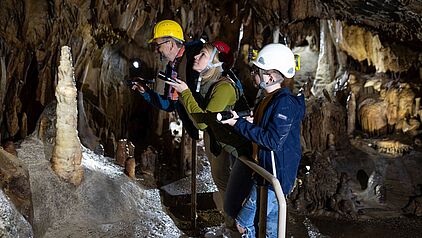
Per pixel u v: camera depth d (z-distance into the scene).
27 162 3.69
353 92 8.98
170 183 5.97
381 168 7.58
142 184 5.11
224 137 2.96
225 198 3.03
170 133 7.51
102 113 7.28
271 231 2.84
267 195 2.43
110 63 7.57
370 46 8.98
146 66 7.88
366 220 5.95
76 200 3.71
